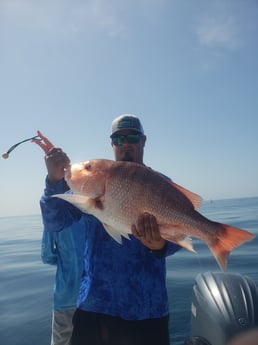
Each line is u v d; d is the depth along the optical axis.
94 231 1.29
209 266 4.26
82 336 1.20
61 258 1.74
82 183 1.10
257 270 3.98
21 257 6.64
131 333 1.17
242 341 1.26
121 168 1.09
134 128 1.42
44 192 1.24
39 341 2.32
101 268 1.22
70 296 1.71
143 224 1.03
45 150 1.28
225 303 1.40
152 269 1.23
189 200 1.11
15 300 3.37
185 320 2.45
